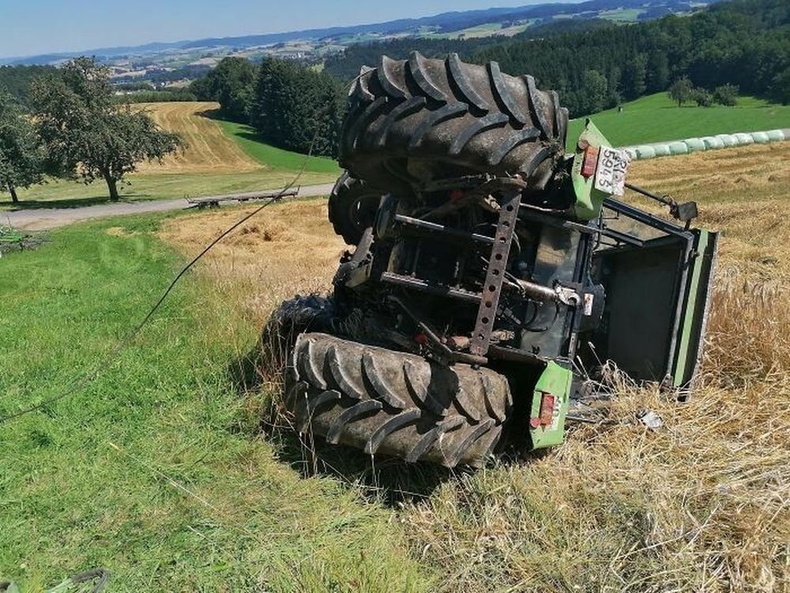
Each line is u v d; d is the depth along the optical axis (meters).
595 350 4.83
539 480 3.39
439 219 3.36
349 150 3.17
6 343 7.24
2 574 2.96
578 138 3.21
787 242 12.02
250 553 3.02
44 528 3.30
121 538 3.20
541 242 3.46
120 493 3.58
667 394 4.16
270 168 67.06
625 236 4.25
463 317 3.63
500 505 3.24
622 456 3.65
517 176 2.98
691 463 3.56
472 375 3.28
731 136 37.66
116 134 44.38
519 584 2.79
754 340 4.70
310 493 3.50
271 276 10.59
